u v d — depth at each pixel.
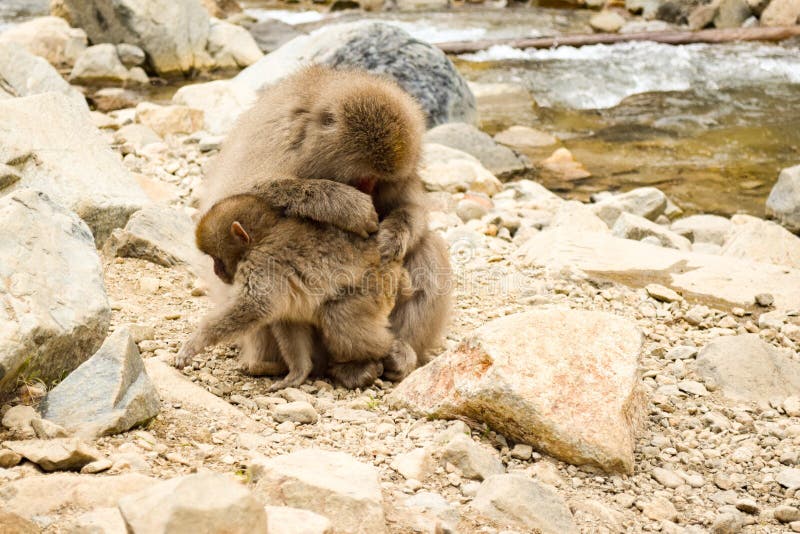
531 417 7.36
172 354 8.83
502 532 6.21
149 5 24.59
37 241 7.84
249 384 8.79
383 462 7.15
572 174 18.61
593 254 12.98
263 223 8.31
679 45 28.17
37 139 12.02
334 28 20.12
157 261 11.29
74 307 7.64
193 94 19.62
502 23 32.25
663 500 7.04
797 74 25.33
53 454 6.32
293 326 8.72
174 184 15.48
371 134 8.38
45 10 32.12
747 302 11.80
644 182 18.36
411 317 9.54
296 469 6.19
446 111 19.44
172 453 6.84
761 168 19.22
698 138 20.94
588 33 30.52
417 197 9.34
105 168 12.44
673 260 12.85
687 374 9.63
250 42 26.73
